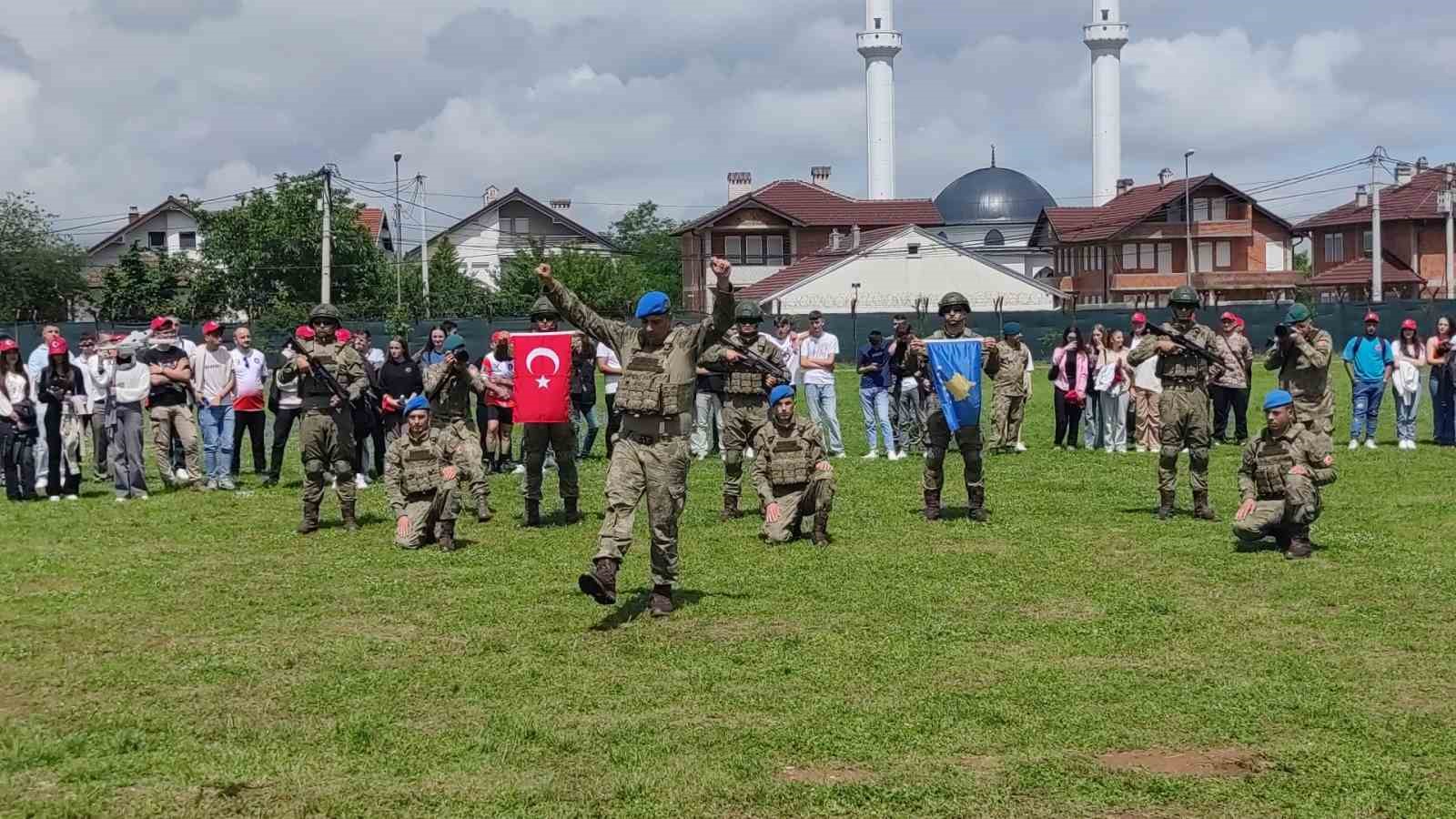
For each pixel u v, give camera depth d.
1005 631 9.09
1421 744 6.71
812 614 9.62
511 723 7.13
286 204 59.56
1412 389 20.95
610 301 65.56
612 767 6.48
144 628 9.52
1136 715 7.21
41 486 17.55
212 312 60.44
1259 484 11.88
